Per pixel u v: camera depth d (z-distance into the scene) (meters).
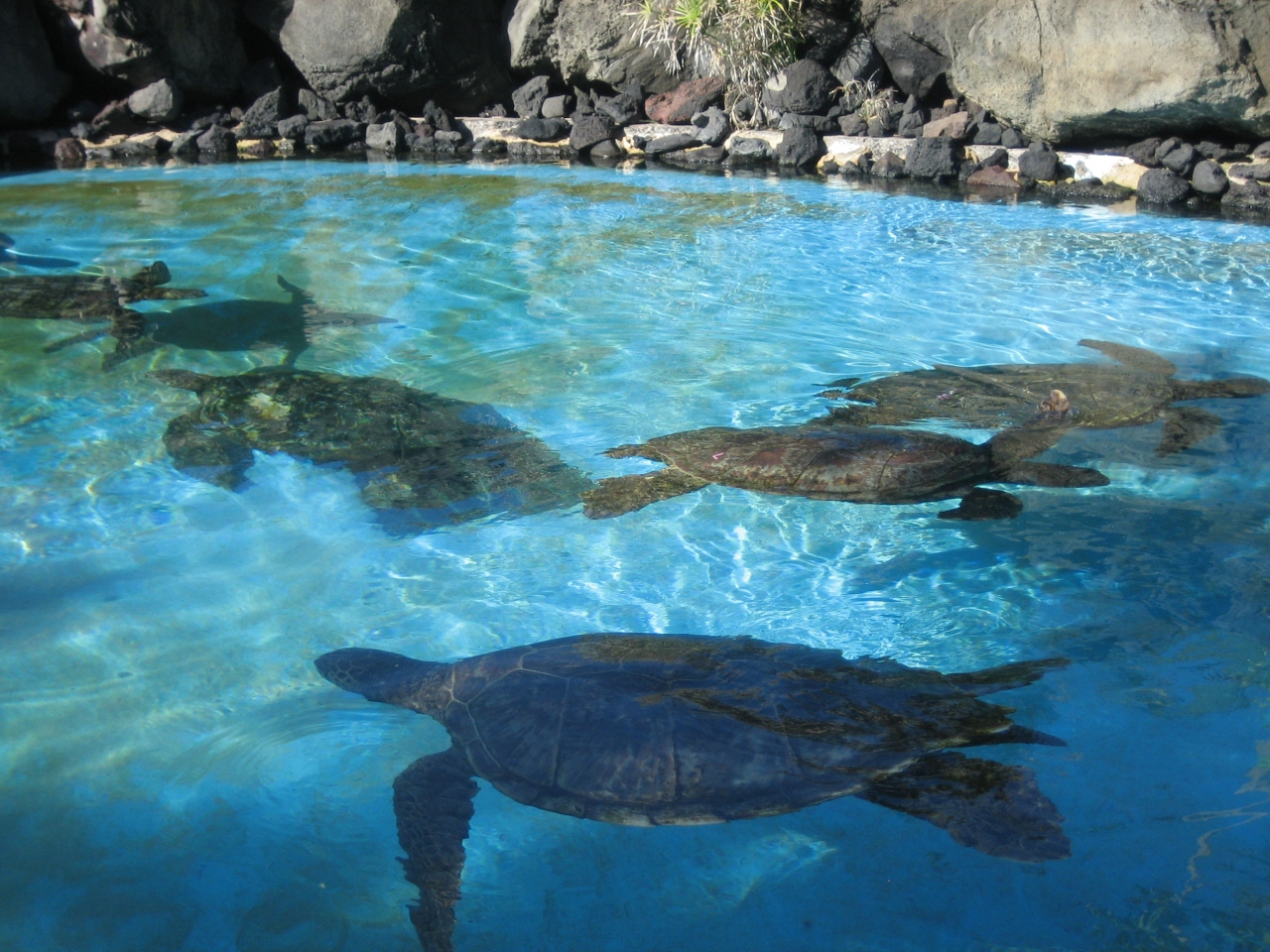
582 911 2.51
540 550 4.24
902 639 3.58
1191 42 10.33
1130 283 7.91
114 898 2.56
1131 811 2.68
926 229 9.69
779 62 13.31
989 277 8.14
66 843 2.74
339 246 9.20
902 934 2.40
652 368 6.31
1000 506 4.19
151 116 14.16
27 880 2.62
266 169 13.09
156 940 2.44
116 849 2.72
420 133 14.57
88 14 13.73
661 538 4.36
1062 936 2.35
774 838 2.71
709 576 4.05
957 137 12.12
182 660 3.53
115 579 4.04
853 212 10.40
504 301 7.70
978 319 7.14
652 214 10.33
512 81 15.54
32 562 4.15
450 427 5.29
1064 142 11.81
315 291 7.96
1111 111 11.04
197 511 4.58
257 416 5.34
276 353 6.58
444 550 4.24
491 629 3.70
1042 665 3.02
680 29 13.73
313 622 3.75
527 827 2.79
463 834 2.61
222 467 4.93
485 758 2.79
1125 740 2.96
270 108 14.40
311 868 2.65
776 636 3.61
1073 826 2.64
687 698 2.78
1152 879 2.48
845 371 6.21
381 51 14.28
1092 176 11.24
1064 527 4.33
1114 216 10.16
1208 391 5.44
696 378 6.14
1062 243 9.12
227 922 2.49
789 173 12.64
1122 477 4.71
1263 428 5.12
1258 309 7.20
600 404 5.76
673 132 13.73
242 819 2.82
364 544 4.30
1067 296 7.63
